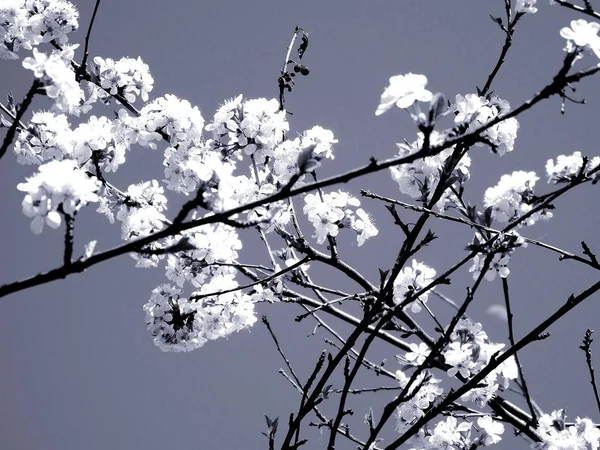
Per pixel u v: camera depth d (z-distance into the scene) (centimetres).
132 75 418
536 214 377
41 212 191
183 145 384
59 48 427
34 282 190
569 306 275
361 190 292
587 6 292
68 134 331
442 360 375
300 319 337
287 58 400
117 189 409
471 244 351
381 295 270
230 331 459
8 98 363
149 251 192
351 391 388
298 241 378
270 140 378
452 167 299
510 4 327
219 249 419
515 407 420
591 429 380
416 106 177
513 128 324
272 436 294
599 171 341
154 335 457
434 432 393
